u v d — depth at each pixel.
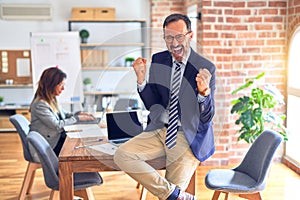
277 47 4.71
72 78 6.57
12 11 6.95
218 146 4.76
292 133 4.76
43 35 6.64
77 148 2.88
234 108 4.30
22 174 4.61
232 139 4.81
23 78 7.21
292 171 4.59
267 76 4.73
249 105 4.23
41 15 6.98
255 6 4.63
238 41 4.66
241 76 4.71
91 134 2.60
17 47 7.12
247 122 4.19
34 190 4.09
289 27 4.61
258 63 4.71
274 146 2.87
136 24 7.15
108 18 6.84
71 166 2.68
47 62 6.66
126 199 3.84
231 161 4.85
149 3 7.12
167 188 2.26
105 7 7.08
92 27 7.10
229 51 4.66
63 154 2.71
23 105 6.99
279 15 4.66
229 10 4.60
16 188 4.14
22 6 6.93
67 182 2.70
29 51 7.14
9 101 7.20
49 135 3.75
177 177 2.30
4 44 7.10
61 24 7.11
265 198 3.82
